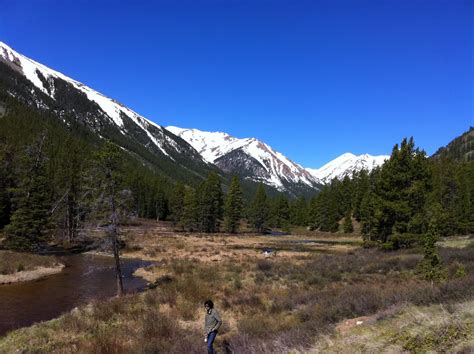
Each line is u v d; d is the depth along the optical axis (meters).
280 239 84.69
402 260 31.45
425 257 20.45
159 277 33.59
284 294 23.08
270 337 11.73
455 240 46.53
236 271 33.19
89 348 14.56
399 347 8.09
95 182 28.42
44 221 46.81
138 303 22.66
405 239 38.94
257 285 26.56
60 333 17.56
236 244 67.62
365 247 50.78
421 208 39.97
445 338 7.76
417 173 39.94
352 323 11.61
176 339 14.36
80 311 21.08
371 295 14.25
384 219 40.38
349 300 14.23
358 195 103.62
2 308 23.66
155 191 131.00
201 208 98.12
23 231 44.75
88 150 110.00
